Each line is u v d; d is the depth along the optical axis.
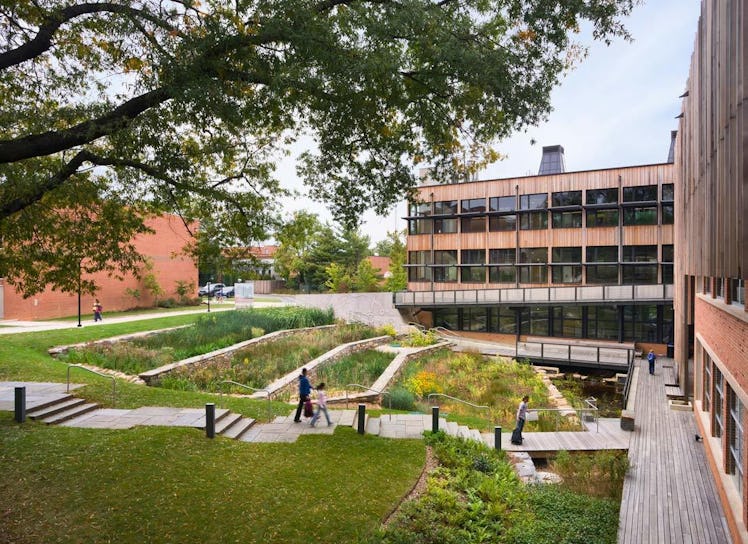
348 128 9.98
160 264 42.34
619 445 14.70
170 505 8.39
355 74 8.09
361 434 12.98
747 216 6.86
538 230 37.97
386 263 77.00
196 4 8.63
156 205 10.64
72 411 12.77
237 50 7.97
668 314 32.12
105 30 8.41
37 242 10.55
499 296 35.28
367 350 28.95
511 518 9.59
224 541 7.61
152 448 10.43
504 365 26.25
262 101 9.07
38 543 7.03
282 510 8.70
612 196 35.34
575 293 32.69
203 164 11.20
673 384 22.92
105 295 36.41
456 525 9.13
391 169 11.05
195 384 18.30
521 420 14.70
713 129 10.26
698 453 14.09
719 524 9.88
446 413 18.31
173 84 7.41
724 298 11.77
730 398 10.80
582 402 21.83
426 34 8.38
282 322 30.81
